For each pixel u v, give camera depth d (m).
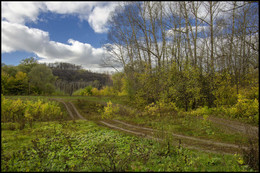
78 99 31.81
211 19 19.28
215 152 7.30
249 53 16.23
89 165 5.15
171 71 20.55
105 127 13.63
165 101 19.70
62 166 5.16
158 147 6.98
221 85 17.62
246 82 18.08
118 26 28.16
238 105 13.52
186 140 9.41
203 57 20.75
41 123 14.90
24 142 8.48
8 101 19.77
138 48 25.58
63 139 8.73
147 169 4.85
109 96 37.31
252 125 10.78
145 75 22.78
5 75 43.03
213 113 15.52
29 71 51.91
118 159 5.46
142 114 18.89
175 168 4.94
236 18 17.53
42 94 43.94
